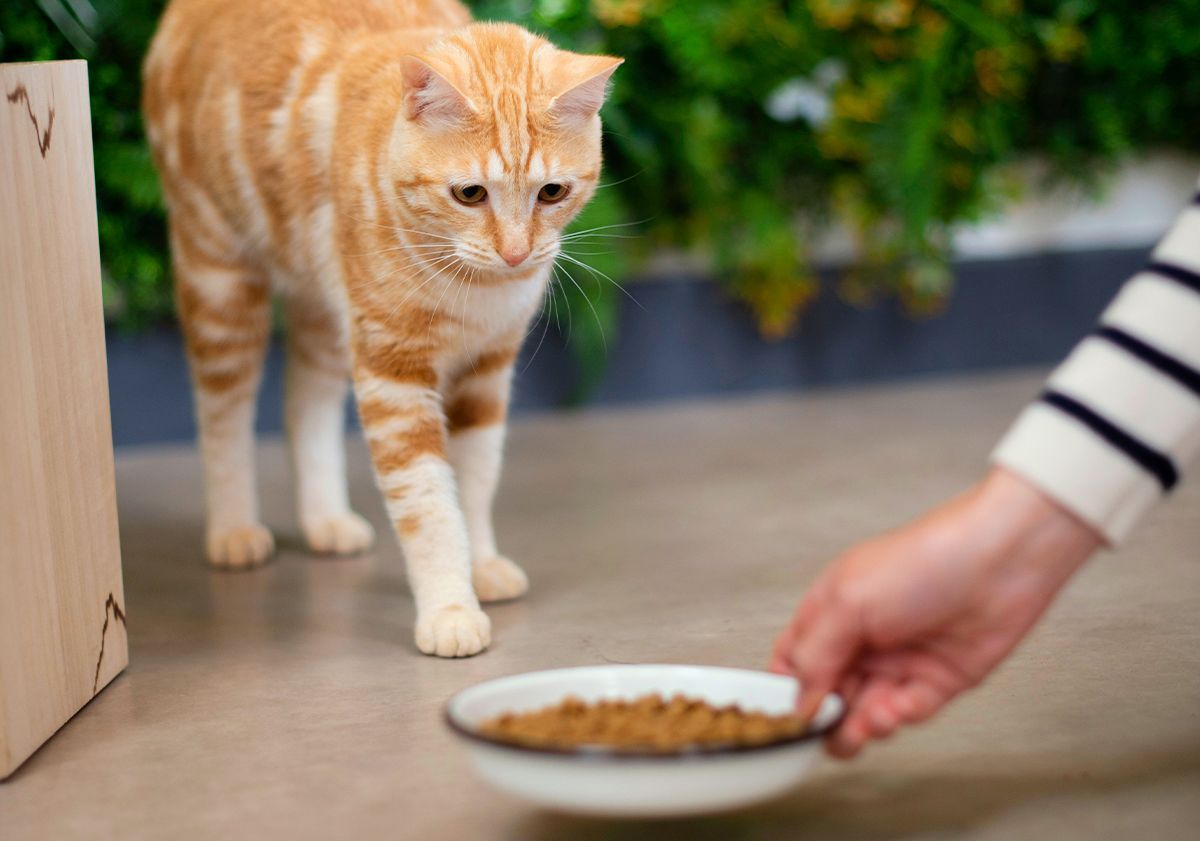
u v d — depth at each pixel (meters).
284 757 0.88
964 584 0.74
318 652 1.03
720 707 0.82
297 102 1.12
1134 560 1.14
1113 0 1.76
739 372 1.82
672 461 1.51
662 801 0.75
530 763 0.75
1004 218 1.90
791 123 1.75
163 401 1.63
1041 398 0.74
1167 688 0.92
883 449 1.52
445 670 0.99
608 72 1.03
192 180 1.18
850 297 1.83
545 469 1.49
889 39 1.71
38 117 0.90
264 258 1.19
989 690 0.93
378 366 1.06
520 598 1.12
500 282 1.06
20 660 0.88
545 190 1.04
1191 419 0.72
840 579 0.76
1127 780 0.83
